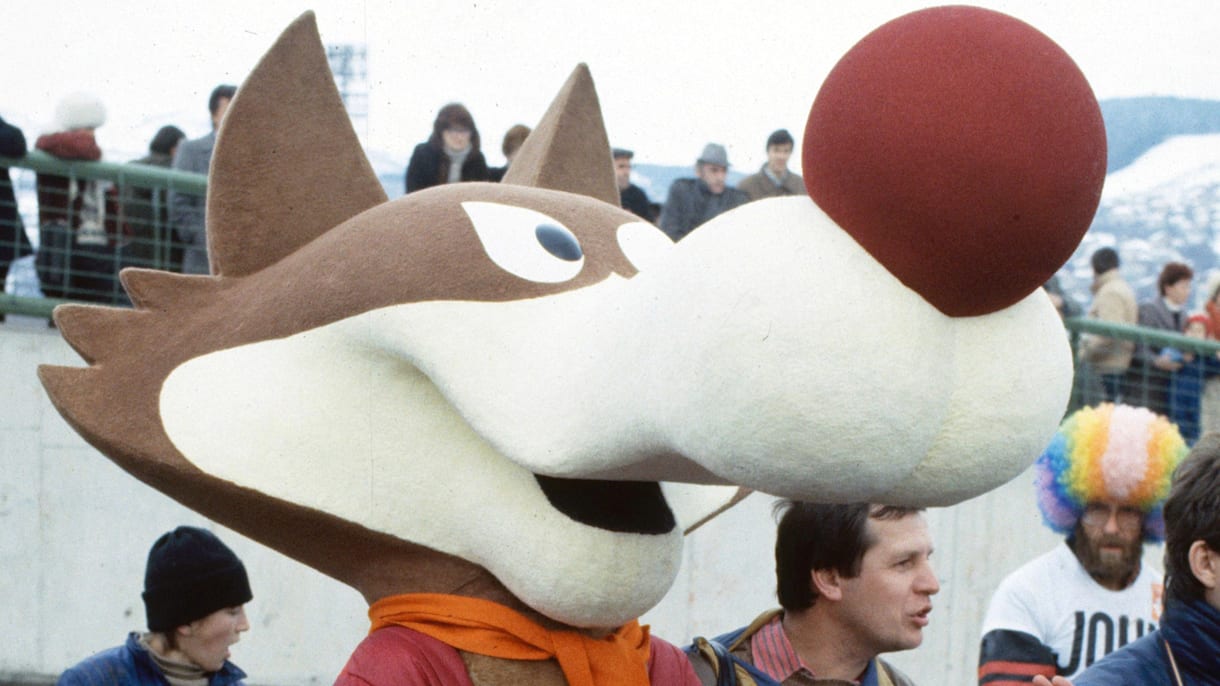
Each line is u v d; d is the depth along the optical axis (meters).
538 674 2.21
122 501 5.94
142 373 2.31
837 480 1.66
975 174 1.55
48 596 5.88
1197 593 2.55
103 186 5.98
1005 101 1.55
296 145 2.48
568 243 2.28
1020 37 1.58
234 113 2.45
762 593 6.47
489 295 2.18
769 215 1.70
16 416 5.90
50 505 5.90
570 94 2.83
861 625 2.64
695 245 1.74
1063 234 1.60
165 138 6.14
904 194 1.58
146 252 5.99
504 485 2.18
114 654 3.45
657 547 2.20
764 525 6.50
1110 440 3.45
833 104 1.63
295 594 6.00
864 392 1.61
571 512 2.16
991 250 1.59
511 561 2.17
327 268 2.28
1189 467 2.58
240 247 2.43
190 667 3.45
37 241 5.96
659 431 1.80
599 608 2.16
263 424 2.21
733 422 1.65
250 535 2.33
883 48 1.61
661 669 2.44
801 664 2.68
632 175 6.82
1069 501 3.52
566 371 2.01
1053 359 1.74
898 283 1.64
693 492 2.55
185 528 3.48
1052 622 3.51
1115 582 3.53
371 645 2.22
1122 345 7.12
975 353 1.69
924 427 1.65
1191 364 7.21
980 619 6.93
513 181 2.84
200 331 2.33
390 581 2.28
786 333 1.61
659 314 1.78
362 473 2.21
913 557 2.65
